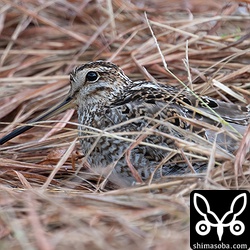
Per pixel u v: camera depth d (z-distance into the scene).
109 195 10.00
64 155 11.30
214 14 16.42
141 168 11.02
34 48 15.66
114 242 8.91
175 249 8.81
